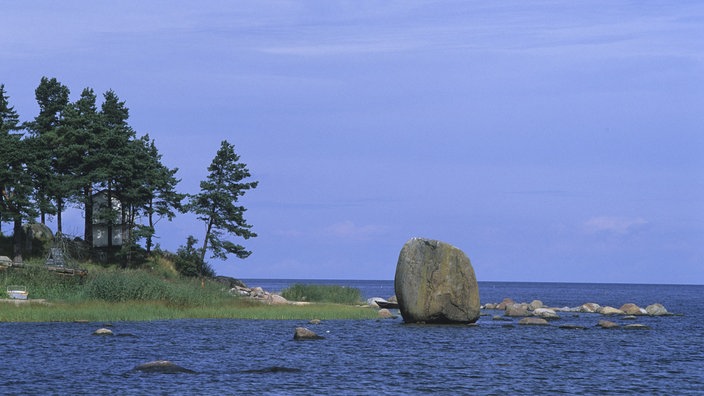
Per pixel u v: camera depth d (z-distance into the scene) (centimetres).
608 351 4206
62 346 3900
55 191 8012
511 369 3441
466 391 2870
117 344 4050
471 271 5650
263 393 2752
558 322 6662
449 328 5422
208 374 3141
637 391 2927
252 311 6094
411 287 5612
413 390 2878
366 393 2802
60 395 2655
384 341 4503
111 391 2731
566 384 3058
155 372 3142
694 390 2967
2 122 8181
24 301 5762
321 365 3475
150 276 6544
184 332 4753
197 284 7431
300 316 6097
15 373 3073
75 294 6125
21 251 7700
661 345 4591
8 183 7562
